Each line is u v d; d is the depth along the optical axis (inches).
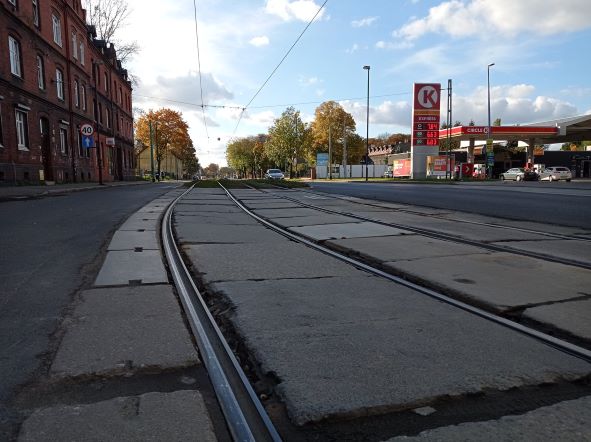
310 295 177.2
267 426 91.4
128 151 2258.9
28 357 121.9
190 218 432.1
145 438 86.1
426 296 177.6
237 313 155.6
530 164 2127.2
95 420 92.0
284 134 2760.8
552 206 580.4
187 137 2940.5
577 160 2568.9
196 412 95.3
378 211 520.1
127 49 2229.3
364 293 180.7
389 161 3329.2
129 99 2287.2
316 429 90.0
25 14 1029.2
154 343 130.0
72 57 1358.3
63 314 155.6
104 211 495.2
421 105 1884.8
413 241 304.2
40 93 1110.4
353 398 99.6
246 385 107.6
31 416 93.4
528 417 93.4
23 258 244.2
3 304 166.2
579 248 280.4
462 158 2694.4
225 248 277.0
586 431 88.5
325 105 3314.5
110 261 236.1
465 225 395.9
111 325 144.3
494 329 141.9
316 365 115.6
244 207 568.7
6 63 934.4
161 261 237.5
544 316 151.5
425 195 820.0
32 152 1055.6
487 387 104.8
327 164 3181.6
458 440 85.7
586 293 179.5
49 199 683.4
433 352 123.9
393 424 91.2
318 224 393.4
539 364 117.0
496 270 218.8
